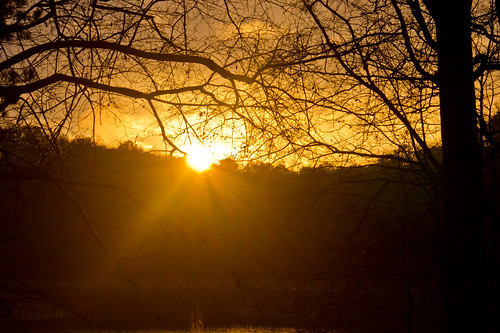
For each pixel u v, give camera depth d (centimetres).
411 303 732
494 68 732
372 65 757
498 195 809
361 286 764
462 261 714
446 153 735
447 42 738
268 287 734
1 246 756
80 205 704
